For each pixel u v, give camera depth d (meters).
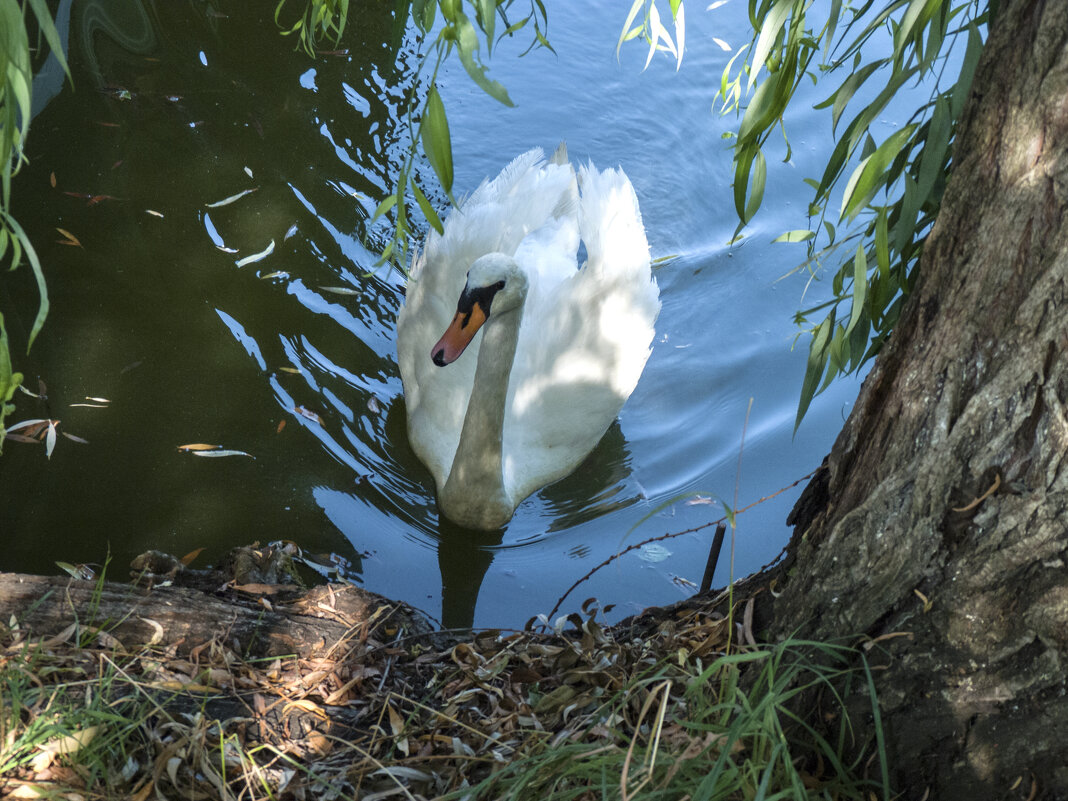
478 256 5.81
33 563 4.73
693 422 6.13
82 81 7.45
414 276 6.20
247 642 3.69
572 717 3.28
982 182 2.35
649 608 4.05
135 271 6.27
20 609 3.54
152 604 3.72
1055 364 2.21
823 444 5.83
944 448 2.41
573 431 5.86
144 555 4.29
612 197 6.14
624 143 8.08
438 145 2.27
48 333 5.82
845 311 6.56
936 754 2.54
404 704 3.51
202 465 5.34
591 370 5.85
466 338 5.02
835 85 8.24
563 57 8.58
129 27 7.97
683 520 5.47
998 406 2.31
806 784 2.71
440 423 5.77
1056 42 2.14
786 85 2.95
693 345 6.62
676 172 7.88
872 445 2.68
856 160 7.66
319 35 8.23
